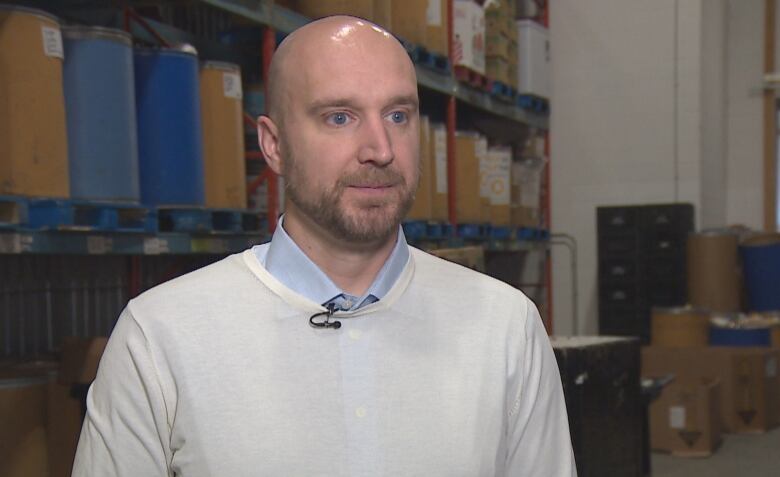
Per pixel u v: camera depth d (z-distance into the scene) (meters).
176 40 3.82
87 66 2.47
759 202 7.82
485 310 1.27
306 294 1.20
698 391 4.58
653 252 6.30
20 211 2.20
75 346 2.60
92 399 1.23
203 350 1.16
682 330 5.64
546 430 1.31
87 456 1.20
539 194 6.49
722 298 6.07
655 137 6.74
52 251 2.33
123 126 2.55
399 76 1.16
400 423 1.16
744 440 4.96
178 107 2.80
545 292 6.79
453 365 1.21
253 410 1.14
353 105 1.14
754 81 7.82
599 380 3.11
